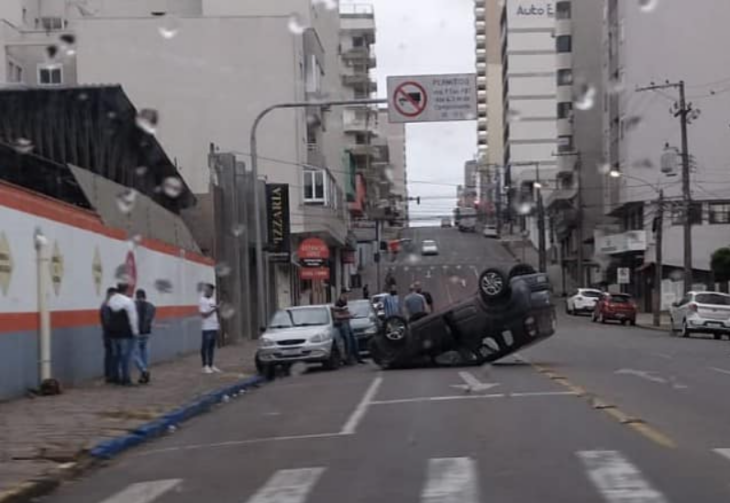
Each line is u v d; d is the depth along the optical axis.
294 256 51.78
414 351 24.55
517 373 21.89
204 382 21.77
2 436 13.29
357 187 77.25
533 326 23.97
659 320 50.97
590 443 11.68
